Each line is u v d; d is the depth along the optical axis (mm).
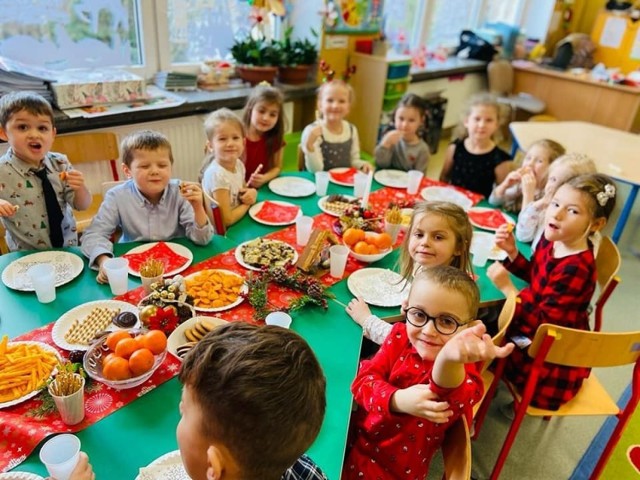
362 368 1193
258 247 1663
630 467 1835
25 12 2447
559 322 1613
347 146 2770
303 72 3441
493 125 2703
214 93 3061
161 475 872
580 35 5332
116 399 1038
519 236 2090
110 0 2703
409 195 2344
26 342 1153
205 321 1237
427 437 1097
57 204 1892
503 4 5633
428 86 4695
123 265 1396
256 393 596
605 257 1897
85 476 818
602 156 3141
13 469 874
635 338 1328
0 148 2268
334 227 1885
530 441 1926
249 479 643
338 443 998
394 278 1615
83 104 2557
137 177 1688
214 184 2008
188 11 3047
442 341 1056
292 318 1368
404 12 4523
